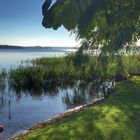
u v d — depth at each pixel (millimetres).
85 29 1233
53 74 25891
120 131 8422
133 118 9578
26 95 22484
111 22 1530
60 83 25922
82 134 8305
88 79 24859
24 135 11609
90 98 21344
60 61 34469
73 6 1217
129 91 15344
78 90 24219
